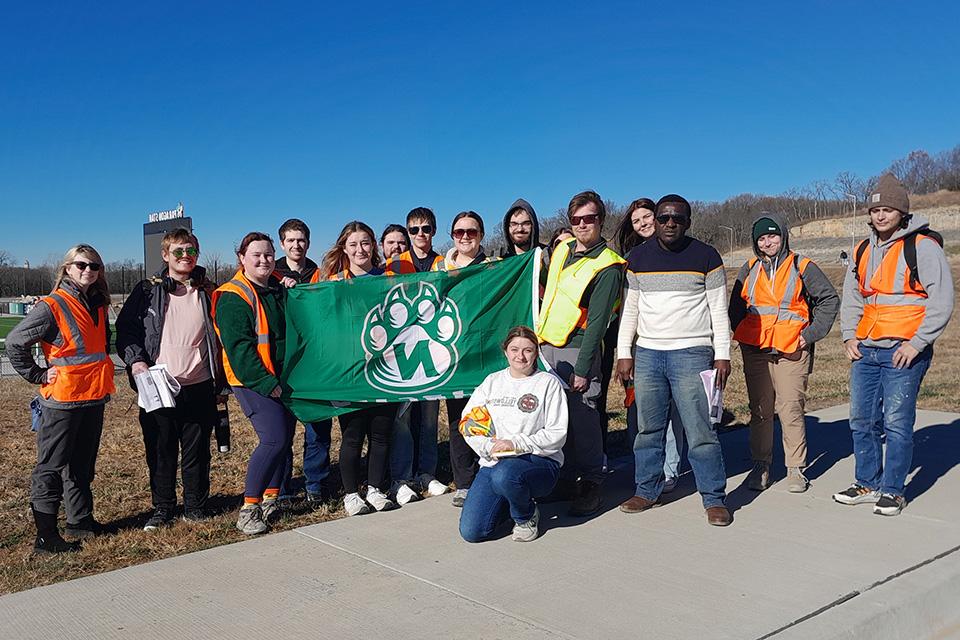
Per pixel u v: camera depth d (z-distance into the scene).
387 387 5.61
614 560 4.33
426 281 5.80
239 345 4.92
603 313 4.98
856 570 4.12
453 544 4.66
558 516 5.24
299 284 5.71
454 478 5.84
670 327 5.02
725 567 4.20
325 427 5.83
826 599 3.74
